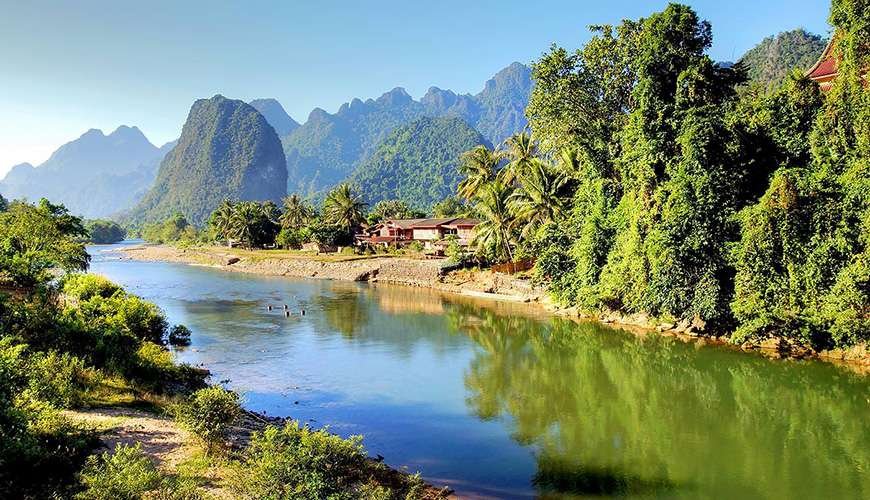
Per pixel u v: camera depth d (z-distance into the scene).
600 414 22.12
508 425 20.95
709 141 33.19
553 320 43.44
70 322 24.05
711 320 34.97
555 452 18.33
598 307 42.84
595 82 48.38
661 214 35.19
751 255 30.84
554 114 49.34
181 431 16.28
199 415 14.70
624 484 15.98
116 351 23.72
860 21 28.78
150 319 34.84
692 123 33.97
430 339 37.06
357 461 15.16
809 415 21.83
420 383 26.67
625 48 46.25
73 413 16.92
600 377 27.52
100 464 12.78
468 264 68.62
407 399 24.20
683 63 36.09
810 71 41.53
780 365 28.80
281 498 10.99
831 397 23.91
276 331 39.75
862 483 16.02
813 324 29.17
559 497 15.18
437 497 14.87
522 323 42.50
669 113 36.06
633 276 37.62
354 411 22.59
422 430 20.44
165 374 24.41
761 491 15.56
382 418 21.75
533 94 50.44
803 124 33.12
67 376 18.36
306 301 55.72
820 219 29.09
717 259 33.31
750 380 26.52
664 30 36.25
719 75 37.72
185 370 26.44
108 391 19.69
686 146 33.75
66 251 45.53
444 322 43.44
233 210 152.88
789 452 18.28
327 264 86.81
